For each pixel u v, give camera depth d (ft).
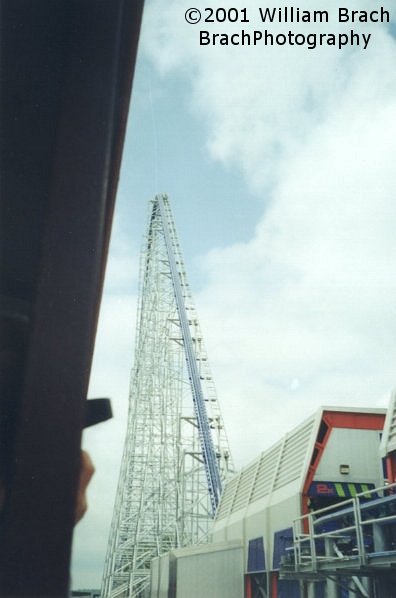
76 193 7.56
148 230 254.06
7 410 6.74
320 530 47.14
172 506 180.96
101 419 7.08
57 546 6.41
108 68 7.98
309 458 49.73
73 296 7.27
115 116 8.23
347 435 50.90
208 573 68.39
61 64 7.86
